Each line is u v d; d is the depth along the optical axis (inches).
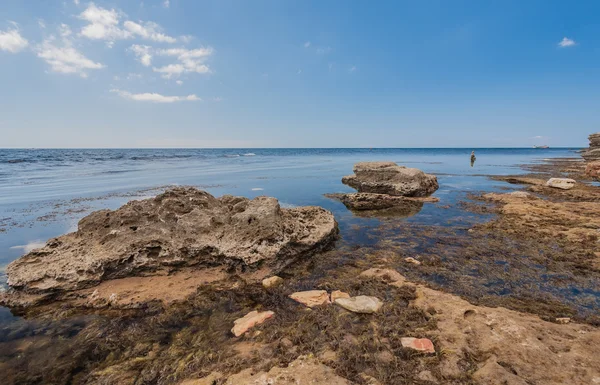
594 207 584.4
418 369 176.2
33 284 290.2
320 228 427.8
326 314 243.3
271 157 3435.0
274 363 185.5
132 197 792.3
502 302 262.1
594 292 280.1
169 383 178.5
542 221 509.0
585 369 165.8
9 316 266.8
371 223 558.3
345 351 194.2
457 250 400.2
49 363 203.0
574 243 402.0
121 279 326.6
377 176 936.9
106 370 193.6
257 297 286.4
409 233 485.4
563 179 872.9
